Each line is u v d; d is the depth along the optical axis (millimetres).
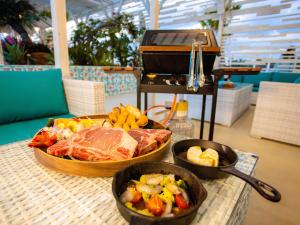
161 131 667
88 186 473
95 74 2381
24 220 368
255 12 4090
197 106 2797
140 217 314
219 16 4430
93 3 4770
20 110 1165
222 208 417
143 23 3189
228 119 2568
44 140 569
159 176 457
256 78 4258
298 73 3762
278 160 1691
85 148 508
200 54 904
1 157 597
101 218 377
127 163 506
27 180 489
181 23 4953
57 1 1500
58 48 1578
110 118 781
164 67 1142
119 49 2752
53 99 1316
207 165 498
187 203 391
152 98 2422
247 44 4367
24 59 1956
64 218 375
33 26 2613
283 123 1990
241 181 514
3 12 2410
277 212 1093
